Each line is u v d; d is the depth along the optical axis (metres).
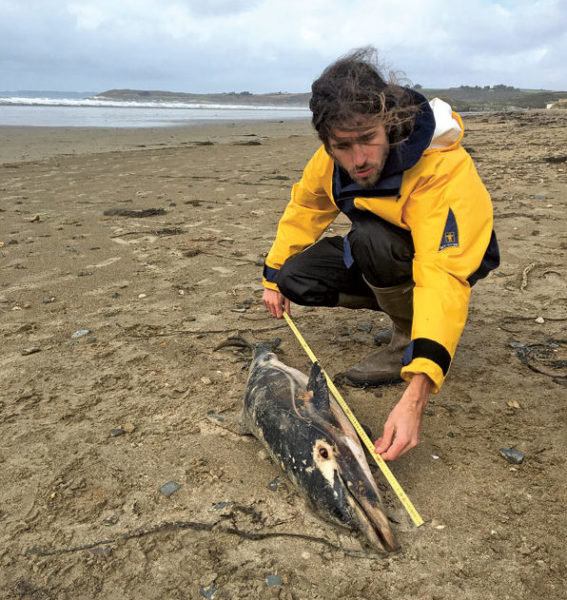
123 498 1.29
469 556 1.11
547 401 1.60
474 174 1.26
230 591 1.05
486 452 1.41
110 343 2.02
